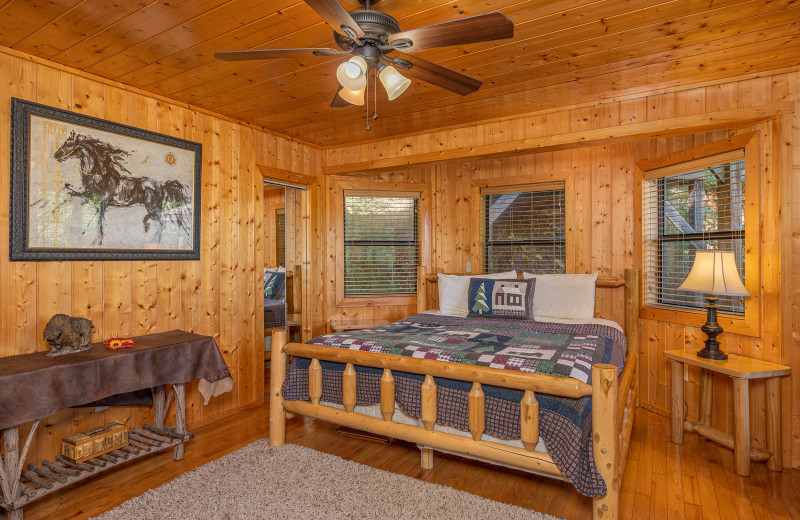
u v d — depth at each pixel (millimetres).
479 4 1907
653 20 2062
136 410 2850
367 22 1663
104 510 2123
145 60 2469
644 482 2404
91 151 2623
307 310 4270
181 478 2377
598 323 3438
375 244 4656
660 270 3600
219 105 3225
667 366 3422
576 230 4066
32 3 1896
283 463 2559
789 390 2576
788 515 2092
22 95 2357
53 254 2457
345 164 4289
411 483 2334
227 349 3453
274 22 2080
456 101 3137
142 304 2900
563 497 2246
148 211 2916
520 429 2090
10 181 2305
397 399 2459
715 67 2613
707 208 3199
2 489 1948
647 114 2977
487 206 4574
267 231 4781
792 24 2105
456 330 3184
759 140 2727
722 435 2758
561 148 3410
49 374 2023
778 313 2629
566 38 2238
